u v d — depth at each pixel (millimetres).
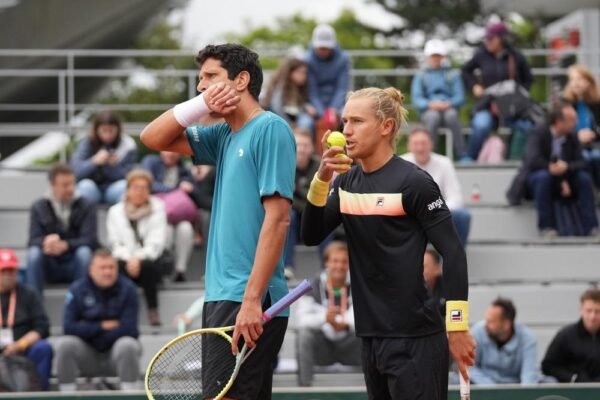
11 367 16688
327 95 23031
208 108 10117
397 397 10258
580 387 14961
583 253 21641
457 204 20203
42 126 25609
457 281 10094
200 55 10250
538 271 21641
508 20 50219
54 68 35750
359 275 10406
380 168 10336
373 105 10281
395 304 10250
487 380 17266
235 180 10031
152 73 25625
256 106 10188
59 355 17531
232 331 9906
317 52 22969
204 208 20891
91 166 21469
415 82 24078
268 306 9992
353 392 15000
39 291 19484
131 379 17516
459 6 54781
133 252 19469
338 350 17656
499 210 22578
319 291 17875
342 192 10461
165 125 10258
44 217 19672
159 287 20016
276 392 14992
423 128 20406
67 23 35406
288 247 20141
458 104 23891
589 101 23141
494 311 17250
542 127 21844
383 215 10219
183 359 11492
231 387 9930
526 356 17297
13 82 35031
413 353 10242
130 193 19594
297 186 20156
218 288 10023
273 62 53438
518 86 23906
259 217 10000
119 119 21781
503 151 24219
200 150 10570
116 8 35656
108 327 17734
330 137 10188
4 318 17672
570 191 21781
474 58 24188
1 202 23156
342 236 20281
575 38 31031
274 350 10070
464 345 10109
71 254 19672
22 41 35156
